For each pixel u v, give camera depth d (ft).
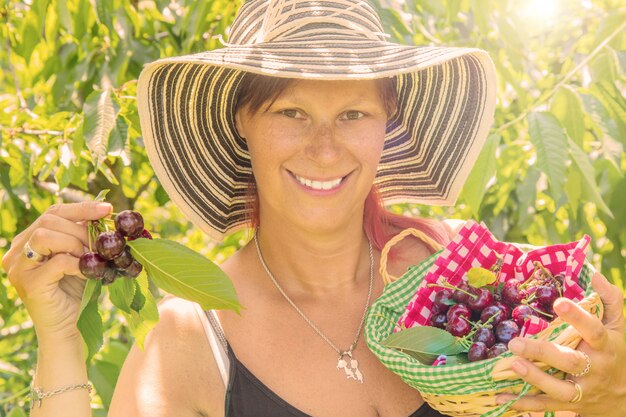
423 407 6.42
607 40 9.35
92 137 8.51
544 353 5.40
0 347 11.94
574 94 8.87
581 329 5.53
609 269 11.75
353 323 6.65
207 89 6.77
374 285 6.89
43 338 5.86
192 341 6.43
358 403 6.38
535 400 5.67
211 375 6.39
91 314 5.43
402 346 5.91
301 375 6.43
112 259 5.31
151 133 6.79
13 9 12.07
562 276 6.31
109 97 8.68
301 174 6.24
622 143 9.53
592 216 11.68
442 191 7.68
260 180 6.44
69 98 12.04
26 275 5.74
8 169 11.32
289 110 6.23
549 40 12.17
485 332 5.88
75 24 11.02
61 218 5.62
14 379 11.40
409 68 6.01
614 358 5.68
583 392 5.64
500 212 12.43
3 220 11.88
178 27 11.98
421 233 6.83
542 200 11.76
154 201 15.48
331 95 6.11
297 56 6.04
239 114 6.63
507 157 11.02
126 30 11.40
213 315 6.52
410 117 7.41
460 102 7.25
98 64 11.93
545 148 8.41
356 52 6.16
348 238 6.70
